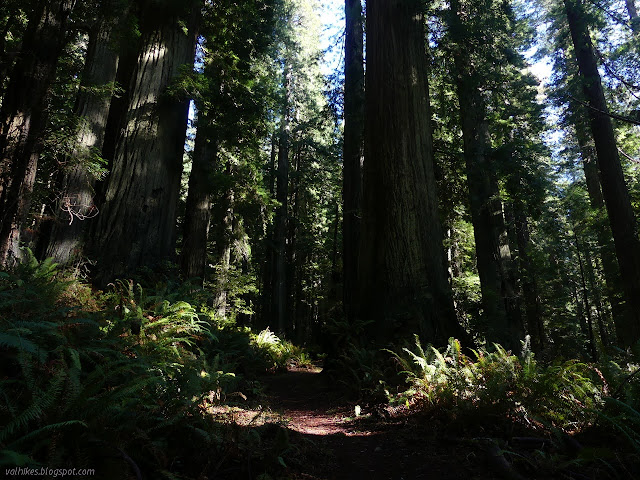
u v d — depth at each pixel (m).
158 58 8.56
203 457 2.97
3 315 3.27
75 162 6.56
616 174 13.41
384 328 7.21
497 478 3.12
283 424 4.29
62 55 6.70
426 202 7.93
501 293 12.05
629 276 12.92
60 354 2.87
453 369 5.08
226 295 17.23
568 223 24.75
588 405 4.04
